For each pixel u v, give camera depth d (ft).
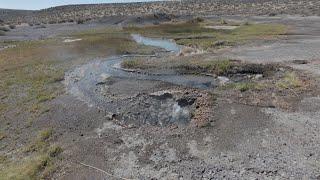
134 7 417.69
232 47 120.26
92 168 51.06
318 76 77.87
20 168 52.31
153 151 53.88
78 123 65.36
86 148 56.54
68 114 69.31
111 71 97.55
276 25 175.22
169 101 69.31
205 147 53.47
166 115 64.49
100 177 48.73
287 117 59.57
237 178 45.68
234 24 193.98
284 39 129.70
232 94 70.79
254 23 193.98
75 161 53.21
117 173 49.32
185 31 176.55
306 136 53.62
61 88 84.99
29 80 94.12
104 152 54.90
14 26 292.20
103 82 86.79
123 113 67.05
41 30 250.16
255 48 115.24
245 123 58.70
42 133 62.64
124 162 51.83
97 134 60.70
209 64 91.97
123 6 436.35
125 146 56.03
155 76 89.10
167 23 232.94
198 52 116.47
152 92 75.41
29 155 56.80
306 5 291.99
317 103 63.93
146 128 61.00
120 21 269.44
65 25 282.77
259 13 277.85
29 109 73.97
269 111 61.98
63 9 455.63
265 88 72.84
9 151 59.31
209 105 65.31
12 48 151.02
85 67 104.22
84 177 49.11
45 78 94.53
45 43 157.89
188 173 47.75
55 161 53.62
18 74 101.40
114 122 64.18
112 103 72.02
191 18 251.19
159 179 47.09
